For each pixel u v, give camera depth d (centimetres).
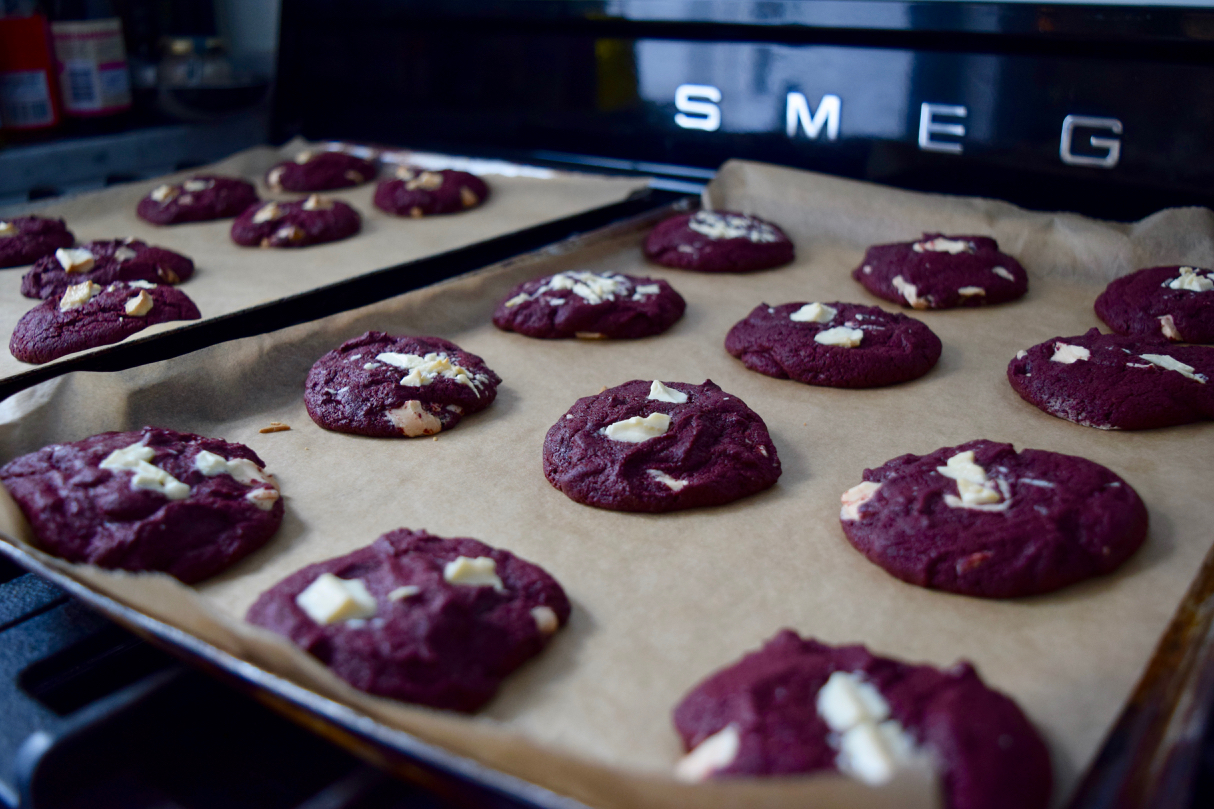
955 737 25
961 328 47
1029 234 51
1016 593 32
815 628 31
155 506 34
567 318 47
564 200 62
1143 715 27
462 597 30
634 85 61
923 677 27
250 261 55
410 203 60
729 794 21
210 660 27
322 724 27
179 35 72
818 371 43
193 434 38
